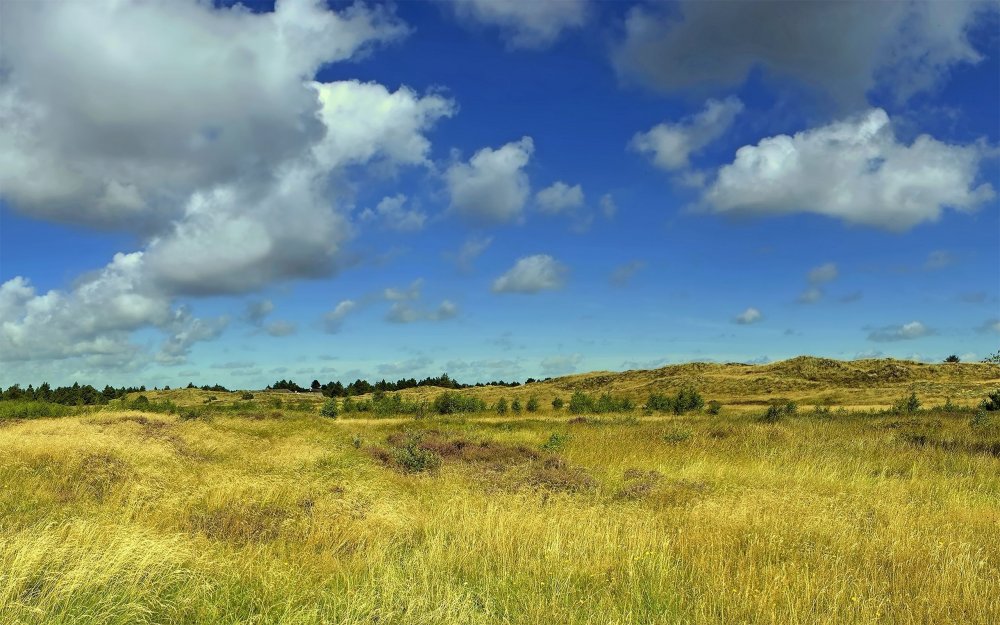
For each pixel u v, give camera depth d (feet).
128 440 54.19
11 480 34.19
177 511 28.84
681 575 21.33
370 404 186.70
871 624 16.87
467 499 32.91
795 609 17.48
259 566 20.63
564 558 22.41
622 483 42.73
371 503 32.45
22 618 14.94
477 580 20.70
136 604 15.80
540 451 56.75
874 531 27.37
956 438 64.23
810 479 44.24
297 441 67.67
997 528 29.25
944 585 19.60
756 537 24.81
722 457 55.11
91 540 20.53
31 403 115.96
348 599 17.61
